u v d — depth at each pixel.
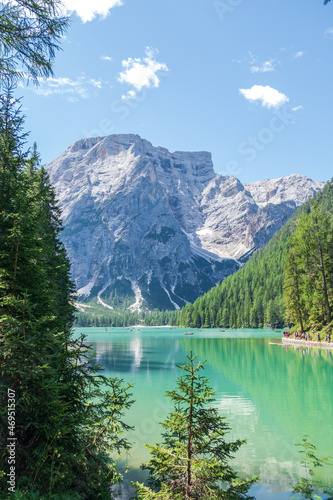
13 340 8.00
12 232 9.22
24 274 9.38
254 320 176.12
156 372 37.72
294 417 20.00
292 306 74.06
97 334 163.88
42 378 8.40
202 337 113.38
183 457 8.24
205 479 7.96
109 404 9.90
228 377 33.00
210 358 48.91
